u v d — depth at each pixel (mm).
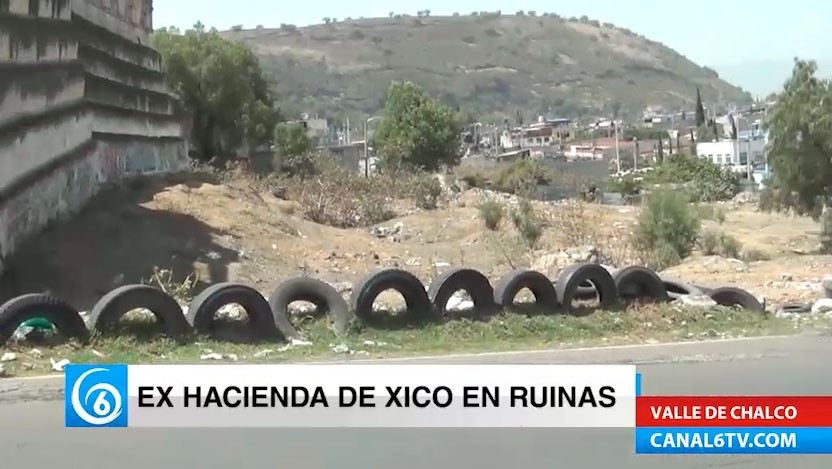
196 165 43594
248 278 23219
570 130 188375
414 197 43750
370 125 167375
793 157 39625
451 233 35594
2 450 8836
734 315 16938
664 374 12453
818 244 40656
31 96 20969
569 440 9406
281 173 55844
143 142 32562
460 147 89188
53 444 9047
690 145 134375
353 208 39688
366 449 8984
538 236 33375
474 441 9305
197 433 9500
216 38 65125
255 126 65250
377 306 17172
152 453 8805
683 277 26719
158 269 21844
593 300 17266
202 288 21766
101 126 27797
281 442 9273
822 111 38812
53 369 11711
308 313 14969
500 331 14945
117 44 31641
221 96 63312
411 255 30219
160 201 27875
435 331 14734
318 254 27828
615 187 77688
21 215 20344
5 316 12445
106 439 9258
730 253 32969
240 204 30594
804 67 39938
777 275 26453
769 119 40688
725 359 13539
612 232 35250
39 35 21781
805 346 14648
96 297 19547
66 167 23828
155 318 14117
